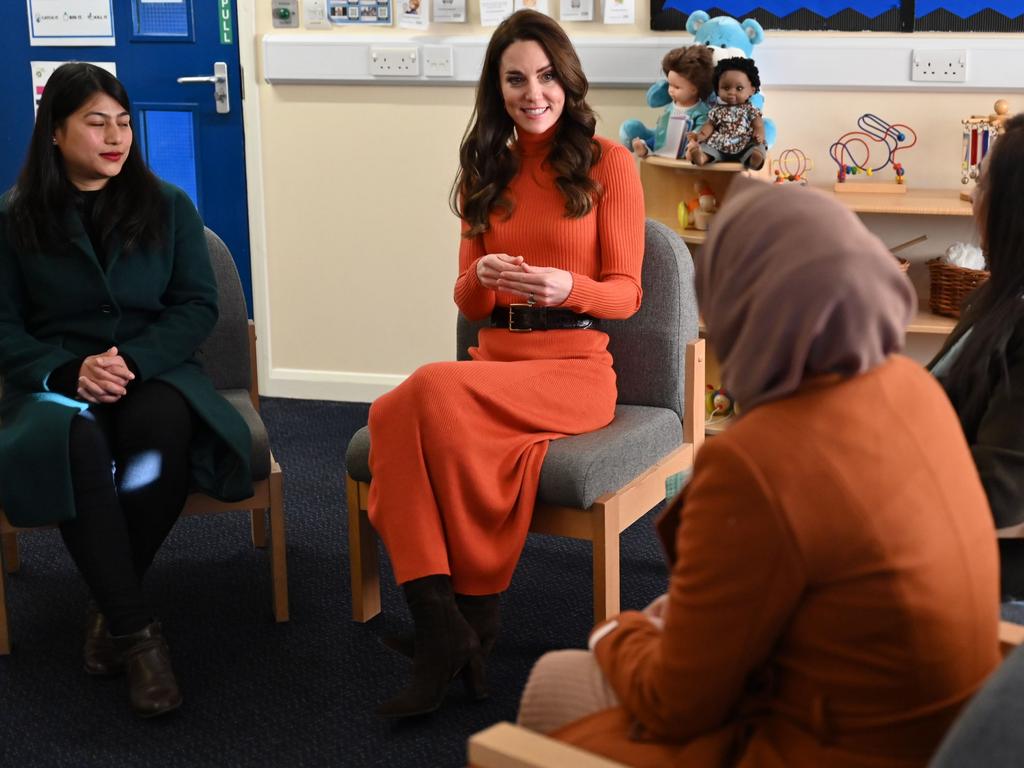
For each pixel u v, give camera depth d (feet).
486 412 7.00
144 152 13.32
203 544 9.59
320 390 13.57
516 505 6.97
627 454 7.32
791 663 3.51
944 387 5.41
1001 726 2.83
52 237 7.57
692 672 3.48
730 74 10.68
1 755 6.62
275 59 12.60
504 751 3.53
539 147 7.98
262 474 7.81
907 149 11.42
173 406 7.50
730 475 3.36
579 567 9.10
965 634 3.40
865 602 3.30
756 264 3.45
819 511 3.29
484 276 7.51
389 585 8.84
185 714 7.04
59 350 7.56
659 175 11.66
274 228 13.23
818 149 11.60
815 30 11.31
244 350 8.68
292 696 7.23
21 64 13.33
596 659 4.07
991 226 5.31
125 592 7.08
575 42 11.81
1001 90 11.10
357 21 12.39
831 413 3.40
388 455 6.86
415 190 12.78
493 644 7.23
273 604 8.33
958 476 3.52
